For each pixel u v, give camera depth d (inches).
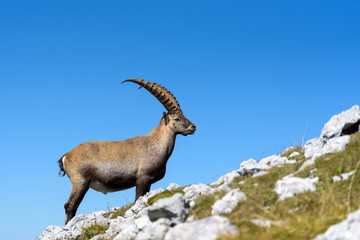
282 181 254.7
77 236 405.1
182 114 506.3
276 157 373.4
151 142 492.1
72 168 471.5
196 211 264.5
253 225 213.0
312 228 203.6
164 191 403.9
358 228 175.2
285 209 230.8
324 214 214.2
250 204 245.0
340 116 323.0
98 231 401.1
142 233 261.1
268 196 251.0
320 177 255.6
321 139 323.3
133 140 492.7
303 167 281.6
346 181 241.6
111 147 480.4
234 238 196.9
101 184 474.6
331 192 231.8
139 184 478.3
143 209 379.9
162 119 503.8
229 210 245.3
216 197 272.7
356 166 251.8
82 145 483.5
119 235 301.7
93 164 468.8
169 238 214.7
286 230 205.2
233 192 258.4
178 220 252.5
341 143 289.6
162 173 496.1
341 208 217.5
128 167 475.5
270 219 224.7
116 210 471.8
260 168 310.3
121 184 478.3
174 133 502.0
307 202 232.1
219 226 210.4
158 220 252.2
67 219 466.3
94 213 466.0
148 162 482.0
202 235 205.6
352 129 318.0
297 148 412.8
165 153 493.7
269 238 196.7
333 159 271.4
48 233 446.3
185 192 386.9
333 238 180.1
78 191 466.9
